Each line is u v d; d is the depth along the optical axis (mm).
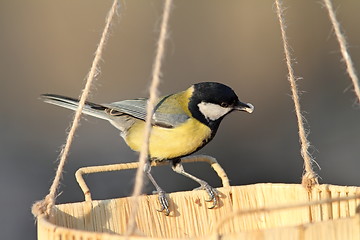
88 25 13703
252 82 13289
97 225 5551
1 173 11180
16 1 13930
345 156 11523
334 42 13633
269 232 3830
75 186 10883
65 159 5320
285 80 13266
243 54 13711
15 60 13375
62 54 13438
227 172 11227
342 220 3977
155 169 11203
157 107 7051
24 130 12195
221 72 13438
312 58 13547
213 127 7133
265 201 6031
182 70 13508
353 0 13797
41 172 11258
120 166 6145
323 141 11898
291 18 13930
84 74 13172
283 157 11492
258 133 12203
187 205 5980
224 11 14266
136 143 7160
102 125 12273
